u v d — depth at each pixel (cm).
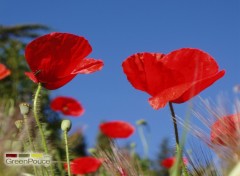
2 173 50
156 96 48
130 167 51
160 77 48
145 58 49
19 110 56
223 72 46
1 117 55
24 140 54
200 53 49
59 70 55
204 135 42
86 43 55
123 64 49
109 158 52
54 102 120
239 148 39
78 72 56
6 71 100
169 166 112
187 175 44
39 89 55
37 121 52
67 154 54
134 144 119
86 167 90
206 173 42
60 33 54
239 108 42
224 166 38
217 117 42
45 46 54
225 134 40
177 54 48
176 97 46
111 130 116
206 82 46
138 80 49
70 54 55
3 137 53
